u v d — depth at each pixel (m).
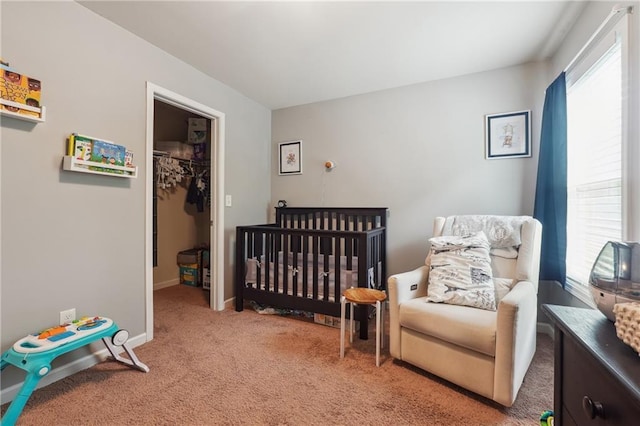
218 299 2.95
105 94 1.93
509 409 1.48
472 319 1.57
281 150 3.61
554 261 2.12
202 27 2.02
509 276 1.97
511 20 1.92
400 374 1.79
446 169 2.78
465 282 1.85
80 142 1.75
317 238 2.57
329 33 2.08
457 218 2.31
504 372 1.43
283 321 2.66
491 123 2.61
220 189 2.93
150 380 1.72
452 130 2.75
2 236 1.49
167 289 3.76
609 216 1.71
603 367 0.63
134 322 2.13
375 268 2.66
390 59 2.44
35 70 1.60
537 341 2.25
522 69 2.50
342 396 1.58
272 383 1.70
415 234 2.91
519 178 2.52
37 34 1.60
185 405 1.50
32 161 1.59
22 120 1.55
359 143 3.17
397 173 2.98
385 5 1.78
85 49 1.82
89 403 1.51
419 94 2.88
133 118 2.10
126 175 2.00
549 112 2.18
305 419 1.41
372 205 3.10
